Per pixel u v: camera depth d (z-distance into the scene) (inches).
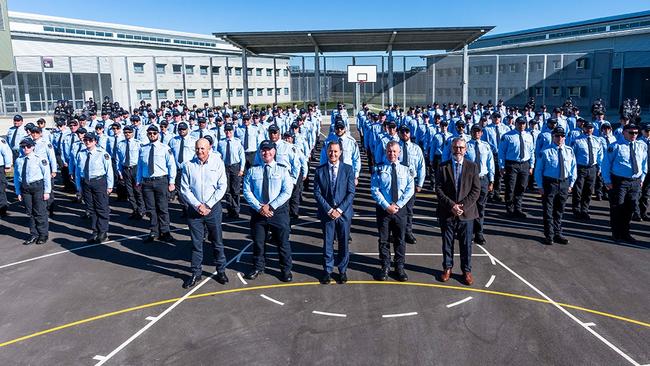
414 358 204.2
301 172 418.6
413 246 352.5
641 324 229.6
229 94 1186.6
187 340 222.2
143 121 708.7
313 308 253.0
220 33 1000.2
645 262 308.8
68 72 1240.8
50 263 324.5
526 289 271.3
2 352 214.7
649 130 355.9
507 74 1173.7
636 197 346.3
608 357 202.7
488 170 355.3
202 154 280.1
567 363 198.7
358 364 200.5
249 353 210.4
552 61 1141.7
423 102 1215.6
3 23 981.8
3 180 451.2
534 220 410.9
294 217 426.6
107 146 492.1
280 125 719.1
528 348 210.4
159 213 364.8
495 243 351.6
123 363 204.4
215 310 252.2
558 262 311.7
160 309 254.4
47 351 215.2
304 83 1256.2
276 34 1011.9
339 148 281.4
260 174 285.9
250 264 319.9
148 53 1667.1
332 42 1144.8
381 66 1203.2
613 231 353.7
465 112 700.0
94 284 288.4
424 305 254.4
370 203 486.9
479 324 232.5
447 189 282.7
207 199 282.7
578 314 240.5
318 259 327.9
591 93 1134.4
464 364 199.3
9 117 1066.7
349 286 281.4
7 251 349.7
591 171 400.5
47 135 558.9
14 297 271.6
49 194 367.6
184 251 346.6
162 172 360.8
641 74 1515.7
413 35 1059.9
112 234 387.9
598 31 1923.0
